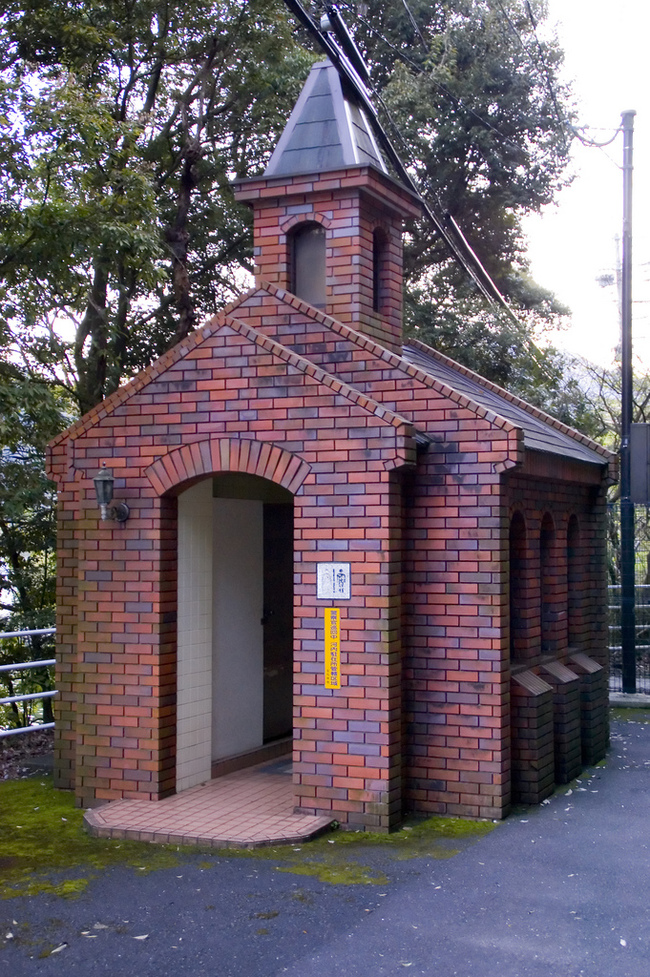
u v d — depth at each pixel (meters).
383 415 7.54
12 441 12.38
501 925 5.82
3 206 12.09
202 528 8.88
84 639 8.40
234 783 8.82
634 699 13.77
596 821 7.93
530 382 19.39
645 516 18.89
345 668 7.62
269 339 7.95
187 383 8.17
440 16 21.28
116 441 8.36
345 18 20.33
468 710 7.88
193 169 17.27
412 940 5.61
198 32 15.78
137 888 6.42
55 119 11.75
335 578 7.66
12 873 6.73
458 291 21.91
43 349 13.47
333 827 7.61
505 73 20.73
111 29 14.60
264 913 6.00
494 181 21.98
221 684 9.30
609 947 5.52
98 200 12.54
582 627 10.60
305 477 7.78
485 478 7.84
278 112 16.44
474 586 7.86
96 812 7.88
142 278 13.52
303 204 8.95
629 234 14.20
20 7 13.59
